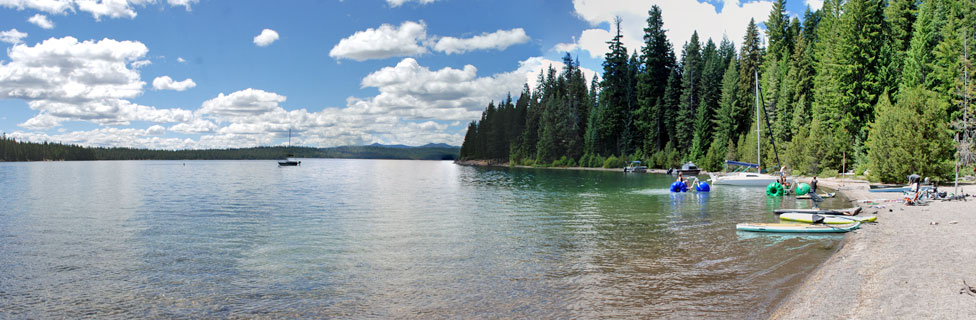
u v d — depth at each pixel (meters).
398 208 27.33
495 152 146.00
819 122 53.88
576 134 112.38
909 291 8.70
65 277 11.92
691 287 10.27
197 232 18.72
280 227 19.92
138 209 27.27
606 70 97.50
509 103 144.62
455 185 51.03
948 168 34.09
